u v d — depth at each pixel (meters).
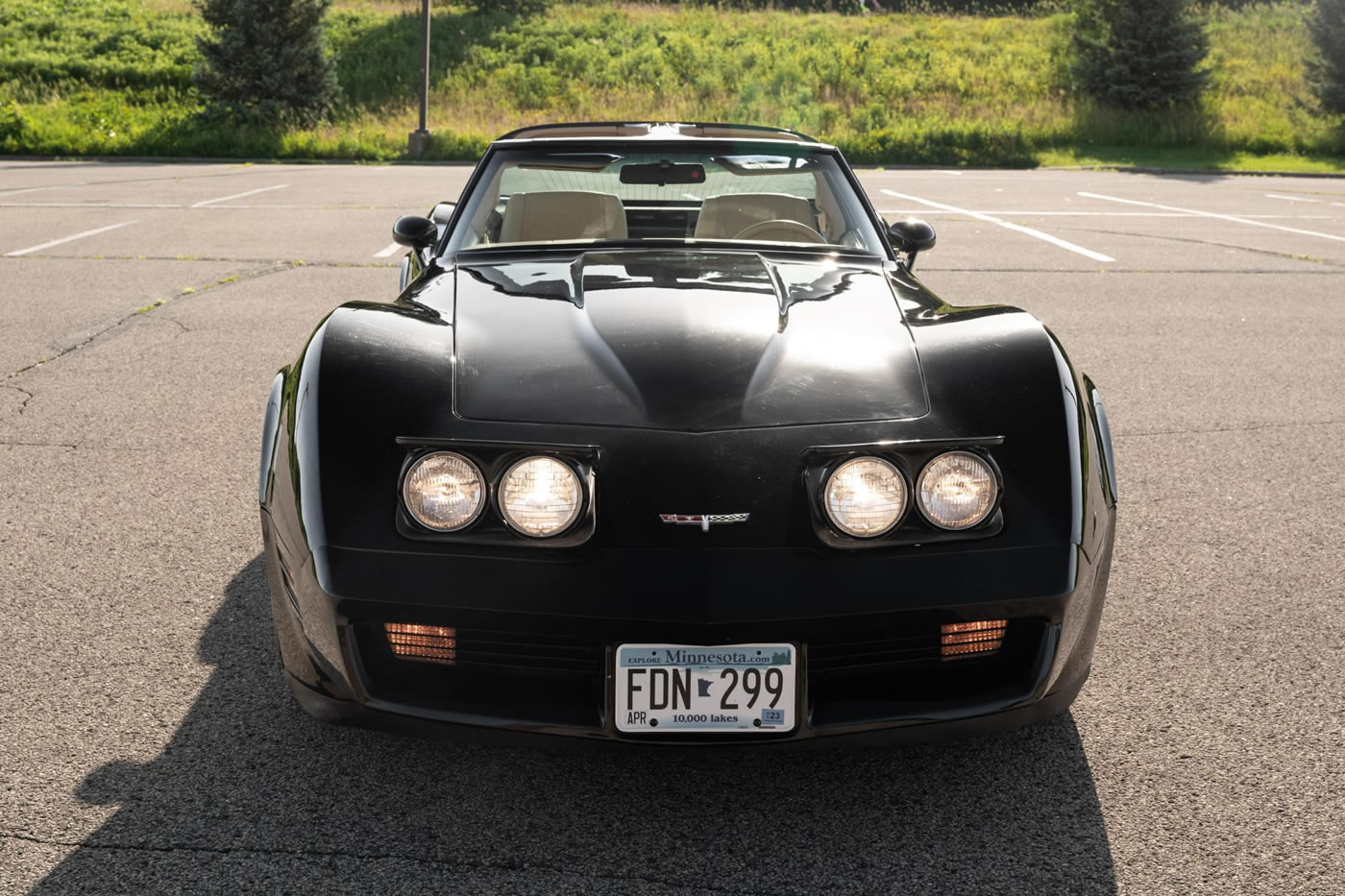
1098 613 2.22
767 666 2.00
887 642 2.09
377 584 2.00
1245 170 21.70
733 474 2.05
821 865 2.04
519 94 26.94
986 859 2.07
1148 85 26.16
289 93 24.41
